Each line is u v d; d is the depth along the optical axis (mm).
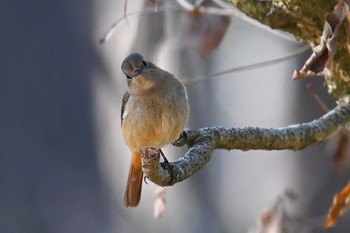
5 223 15242
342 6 6980
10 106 15320
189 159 6730
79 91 14984
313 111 12375
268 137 7273
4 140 15375
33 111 15258
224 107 12812
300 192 12758
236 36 12531
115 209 14617
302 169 12820
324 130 7609
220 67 12617
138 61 7488
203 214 13469
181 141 7328
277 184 12992
